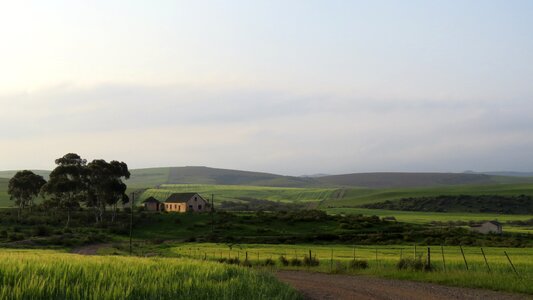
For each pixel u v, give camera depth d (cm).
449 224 13650
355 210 19300
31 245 8656
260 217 13138
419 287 2730
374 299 2319
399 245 9481
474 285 2716
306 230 11800
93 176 12538
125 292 1577
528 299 2294
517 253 6706
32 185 13562
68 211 13038
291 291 2088
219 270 2320
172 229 12100
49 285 1517
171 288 1728
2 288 1470
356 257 5716
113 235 11181
